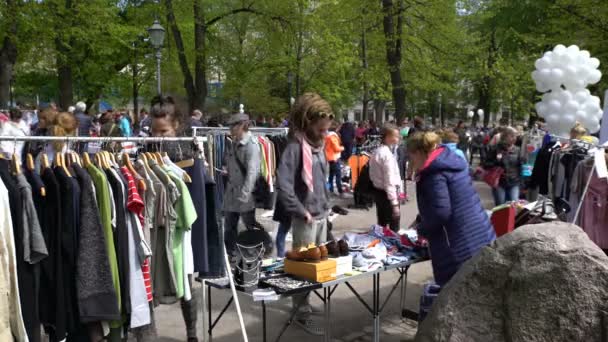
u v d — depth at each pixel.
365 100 26.55
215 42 19.59
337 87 26.75
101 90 25.42
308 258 3.53
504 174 7.83
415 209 10.45
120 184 2.85
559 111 6.02
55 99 31.81
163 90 26.73
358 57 20.31
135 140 3.12
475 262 2.74
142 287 2.94
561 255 2.48
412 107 42.88
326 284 3.42
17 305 2.45
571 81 5.96
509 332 2.56
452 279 2.86
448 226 3.51
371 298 5.18
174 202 3.09
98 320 2.69
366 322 4.59
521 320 2.53
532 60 19.05
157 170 3.12
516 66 19.86
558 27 14.66
